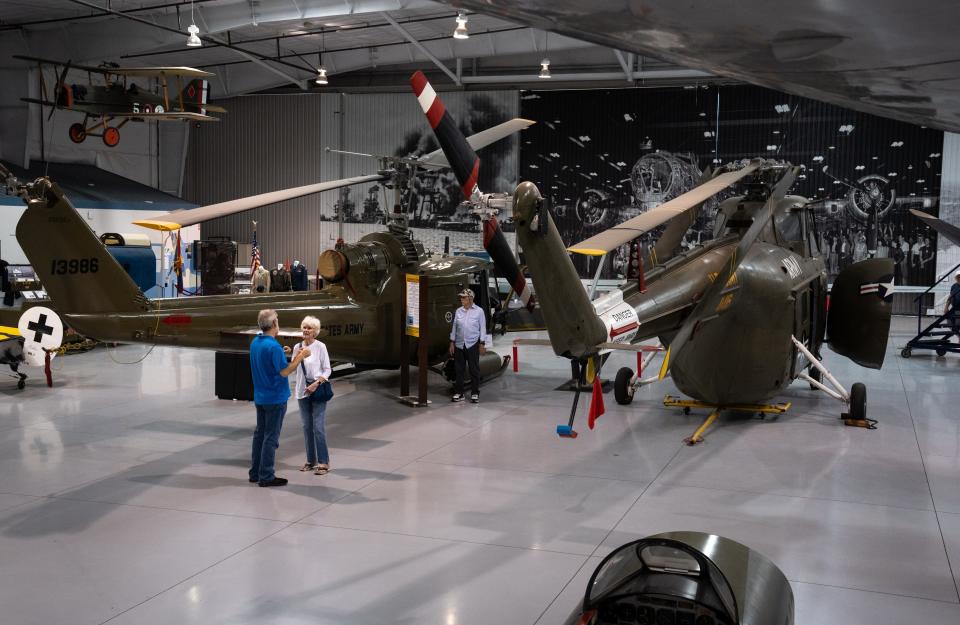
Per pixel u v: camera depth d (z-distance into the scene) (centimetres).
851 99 205
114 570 529
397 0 1989
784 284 922
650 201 2589
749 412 1035
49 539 588
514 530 610
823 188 2447
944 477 760
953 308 1559
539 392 1203
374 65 2705
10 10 2100
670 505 674
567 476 761
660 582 314
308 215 2905
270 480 724
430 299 1199
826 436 927
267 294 1045
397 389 1215
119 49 2255
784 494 706
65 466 788
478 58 2720
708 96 2516
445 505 670
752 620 315
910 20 141
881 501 686
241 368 975
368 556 556
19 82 2391
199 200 3022
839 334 1095
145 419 996
